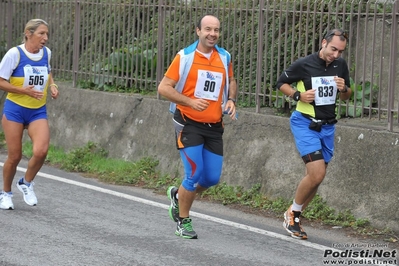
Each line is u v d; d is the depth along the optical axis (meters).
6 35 39.88
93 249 18.39
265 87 27.88
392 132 23.05
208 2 30.02
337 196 23.36
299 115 20.30
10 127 22.22
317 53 20.28
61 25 36.91
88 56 35.28
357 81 25.70
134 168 29.81
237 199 25.53
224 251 18.72
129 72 33.78
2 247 18.36
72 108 34.53
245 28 28.59
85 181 28.61
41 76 22.30
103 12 34.56
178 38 31.17
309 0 26.41
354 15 26.42
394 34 23.56
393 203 21.88
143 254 18.08
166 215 22.91
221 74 19.52
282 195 24.92
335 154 23.88
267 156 26.02
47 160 32.56
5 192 22.77
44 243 18.83
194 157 19.34
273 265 17.58
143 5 32.72
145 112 31.17
